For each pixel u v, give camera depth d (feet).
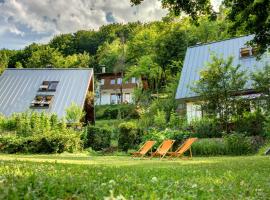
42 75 141.38
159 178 23.49
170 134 86.84
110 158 68.28
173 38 204.54
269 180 25.49
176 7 48.52
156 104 135.23
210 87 86.38
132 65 237.25
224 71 86.74
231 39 126.00
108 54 291.79
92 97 147.95
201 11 48.88
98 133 96.68
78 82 136.87
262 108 87.40
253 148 77.66
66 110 114.83
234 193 18.19
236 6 47.60
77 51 345.31
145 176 25.45
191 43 202.08
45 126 101.09
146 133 93.09
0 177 19.01
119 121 168.04
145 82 204.74
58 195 14.92
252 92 102.32
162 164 47.65
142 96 183.83
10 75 142.31
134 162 54.08
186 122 102.63
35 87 135.95
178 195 16.03
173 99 134.82
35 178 18.76
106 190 16.21
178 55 200.13
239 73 88.94
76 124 113.39
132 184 19.11
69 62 303.68
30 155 79.00
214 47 127.13
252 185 22.15
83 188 16.49
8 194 13.94
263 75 88.02
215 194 17.57
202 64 122.52
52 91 133.59
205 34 199.72
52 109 126.52
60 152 87.92
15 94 133.59
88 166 34.09
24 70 144.25
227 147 77.66
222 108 86.38
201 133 87.56
